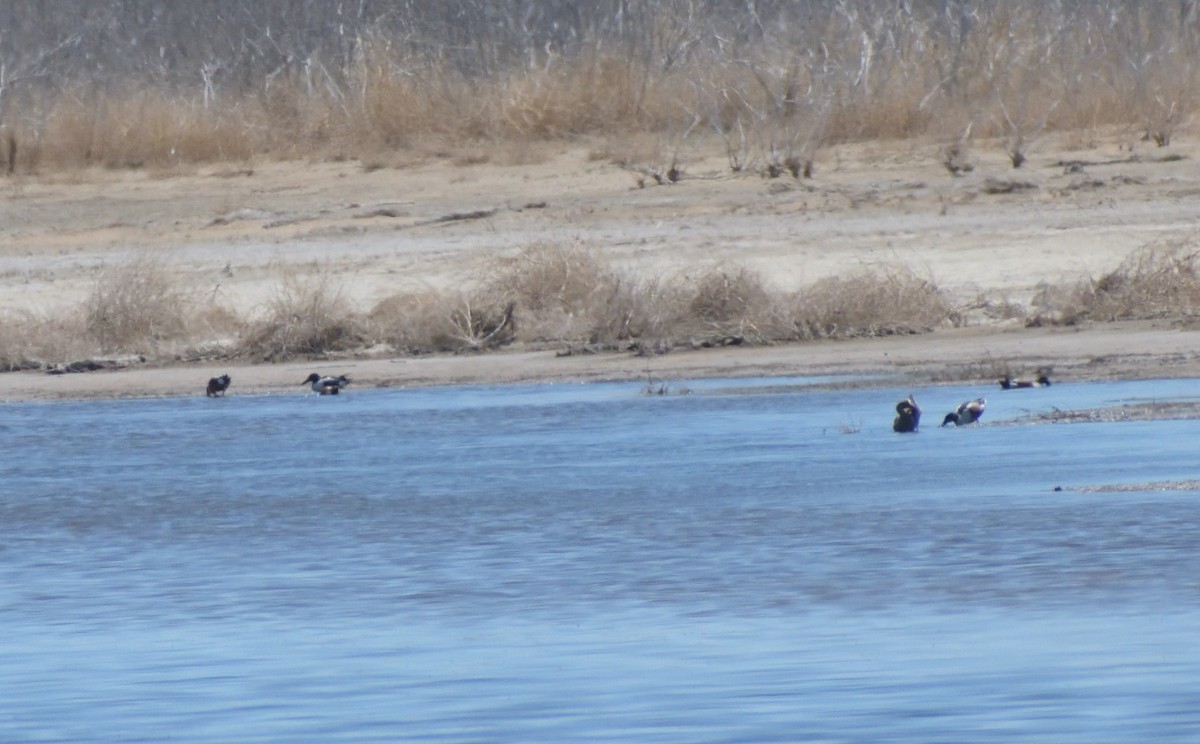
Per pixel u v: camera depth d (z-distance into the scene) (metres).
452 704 29.58
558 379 78.88
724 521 45.41
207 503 51.59
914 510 45.62
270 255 101.88
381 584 39.44
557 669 31.64
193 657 33.06
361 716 29.03
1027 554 39.88
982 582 37.50
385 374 81.62
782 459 55.50
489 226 106.19
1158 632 33.06
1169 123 116.56
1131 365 72.88
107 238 109.75
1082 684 29.92
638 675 31.11
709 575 39.22
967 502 46.38
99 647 34.00
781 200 107.88
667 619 35.25
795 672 31.08
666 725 28.20
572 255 88.31
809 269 93.94
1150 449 53.72
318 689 30.69
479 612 36.34
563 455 58.31
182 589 39.47
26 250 107.94
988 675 30.56
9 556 44.00
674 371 78.56
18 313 93.50
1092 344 77.31
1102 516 43.69
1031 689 29.70
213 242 106.56
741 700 29.45
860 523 44.28
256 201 116.88
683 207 107.75
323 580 40.06
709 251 97.69
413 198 114.75
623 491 50.62
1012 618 34.47
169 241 107.81
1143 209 100.00
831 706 29.02
